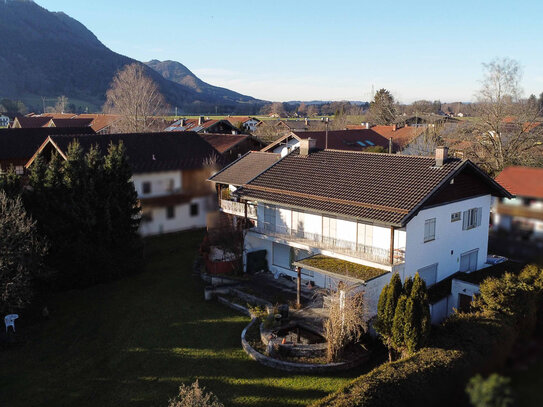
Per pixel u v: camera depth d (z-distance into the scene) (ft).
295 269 82.28
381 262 65.16
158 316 72.02
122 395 51.93
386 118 277.85
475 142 120.57
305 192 76.79
